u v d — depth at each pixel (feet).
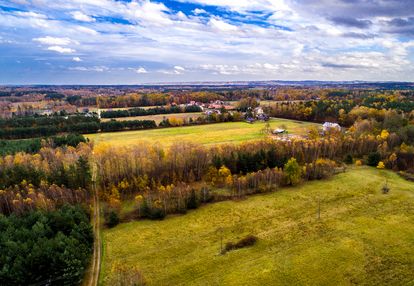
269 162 274.36
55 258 136.46
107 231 188.24
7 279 128.36
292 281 140.05
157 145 308.40
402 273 143.74
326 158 306.76
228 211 210.59
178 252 164.35
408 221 190.49
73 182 230.07
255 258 157.28
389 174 276.41
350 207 211.82
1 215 174.91
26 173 227.81
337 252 160.04
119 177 251.80
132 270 143.74
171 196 218.38
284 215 202.69
